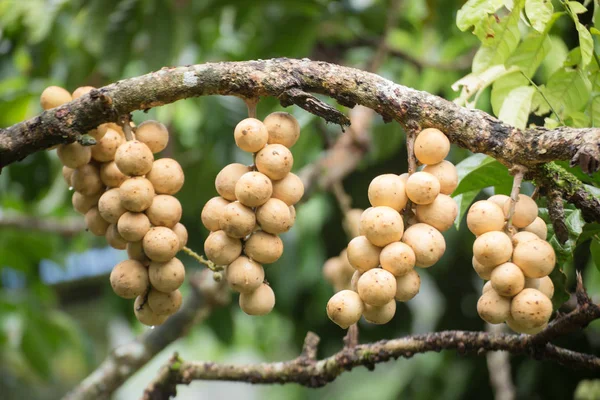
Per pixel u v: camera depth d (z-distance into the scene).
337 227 3.08
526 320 1.48
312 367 1.82
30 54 3.07
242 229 1.50
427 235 1.49
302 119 2.52
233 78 1.54
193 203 2.95
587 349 2.54
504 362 2.22
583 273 2.53
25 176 3.11
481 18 1.70
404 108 1.53
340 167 2.54
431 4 2.85
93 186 1.60
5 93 3.06
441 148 1.51
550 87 1.76
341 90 1.54
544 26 1.67
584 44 1.67
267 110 2.58
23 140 1.56
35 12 2.97
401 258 1.48
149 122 1.58
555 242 1.65
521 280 1.48
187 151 3.08
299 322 3.10
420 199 1.49
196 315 2.24
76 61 2.87
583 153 1.48
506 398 2.17
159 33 2.60
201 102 2.94
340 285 2.12
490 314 1.50
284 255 2.99
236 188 1.50
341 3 3.06
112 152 1.59
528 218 1.53
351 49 3.20
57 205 3.10
